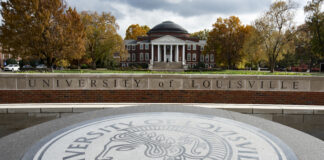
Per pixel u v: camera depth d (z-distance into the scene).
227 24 43.66
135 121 3.57
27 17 21.36
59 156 2.32
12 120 5.66
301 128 5.78
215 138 2.85
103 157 2.30
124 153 2.39
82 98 7.26
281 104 7.15
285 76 7.15
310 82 7.12
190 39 72.31
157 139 2.80
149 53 71.25
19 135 2.92
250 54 32.72
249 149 2.52
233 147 2.57
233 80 7.26
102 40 38.88
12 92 7.04
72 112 5.88
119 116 3.86
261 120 3.72
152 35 73.69
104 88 7.28
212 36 45.00
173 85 7.32
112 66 45.69
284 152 2.46
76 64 42.47
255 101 7.25
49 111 5.78
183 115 3.96
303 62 57.09
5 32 22.05
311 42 35.78
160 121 3.58
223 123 3.51
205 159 2.27
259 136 2.95
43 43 23.23
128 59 72.25
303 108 5.79
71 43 24.39
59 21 23.70
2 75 6.96
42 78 7.12
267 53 30.48
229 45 43.44
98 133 3.00
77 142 2.69
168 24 76.38
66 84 7.20
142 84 7.31
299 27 34.50
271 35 29.25
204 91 7.31
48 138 2.82
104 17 38.91
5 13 21.53
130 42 74.00
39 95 7.13
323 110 5.71
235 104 6.82
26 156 2.34
